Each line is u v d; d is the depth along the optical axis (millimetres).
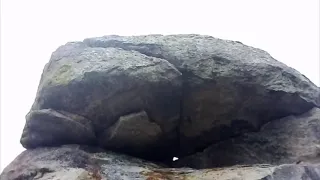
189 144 6941
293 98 6543
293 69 6914
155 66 6332
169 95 6395
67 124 6297
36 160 6109
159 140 6641
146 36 7195
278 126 6621
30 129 6449
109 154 6305
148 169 5969
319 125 6332
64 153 6117
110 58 6484
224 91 6582
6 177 6055
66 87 6309
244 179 5594
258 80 6586
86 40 7137
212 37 7191
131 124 6293
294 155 6234
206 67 6594
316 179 5766
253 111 6703
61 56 6797
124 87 6219
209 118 6719
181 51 6754
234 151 6680
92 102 6289
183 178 5785
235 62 6660
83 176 5602
